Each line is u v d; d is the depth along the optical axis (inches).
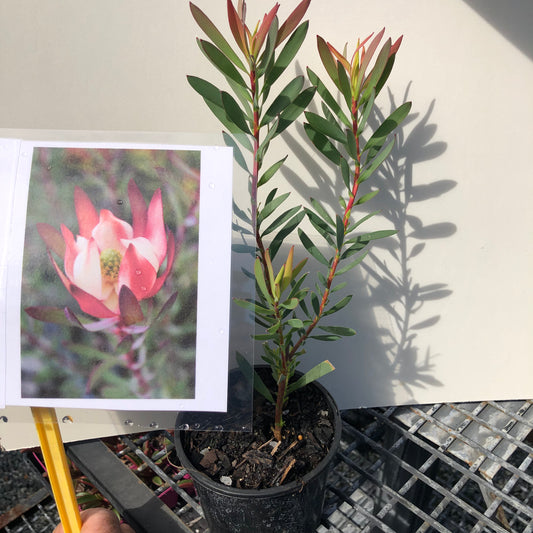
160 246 14.7
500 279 23.0
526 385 24.8
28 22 18.4
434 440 23.1
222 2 18.6
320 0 18.7
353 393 24.9
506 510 28.1
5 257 14.4
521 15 18.6
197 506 20.6
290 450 18.4
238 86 17.3
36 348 14.4
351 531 23.4
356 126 17.6
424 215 21.9
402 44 19.3
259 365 21.2
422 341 24.1
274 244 18.9
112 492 20.8
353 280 22.9
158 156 15.1
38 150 14.9
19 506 28.1
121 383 14.6
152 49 19.1
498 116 20.3
